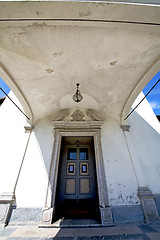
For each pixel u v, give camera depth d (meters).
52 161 3.50
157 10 1.47
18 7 1.42
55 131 3.95
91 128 4.04
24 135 3.91
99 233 2.44
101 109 4.30
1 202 2.92
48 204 2.97
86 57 2.47
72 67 2.72
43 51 2.29
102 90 3.45
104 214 2.87
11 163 3.43
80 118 4.28
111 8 1.47
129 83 3.13
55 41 2.11
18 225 2.75
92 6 1.45
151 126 4.46
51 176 3.30
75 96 3.15
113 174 3.37
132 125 4.40
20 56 2.36
